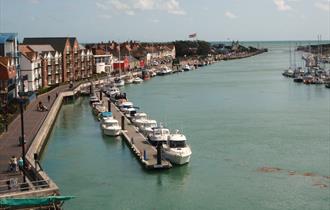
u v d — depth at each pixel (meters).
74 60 194.88
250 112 123.56
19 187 48.69
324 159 74.19
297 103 141.50
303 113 121.69
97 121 111.00
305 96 159.38
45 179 50.53
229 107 133.75
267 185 62.06
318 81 196.88
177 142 72.12
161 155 70.69
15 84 123.12
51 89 158.50
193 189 60.72
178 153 69.44
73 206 54.91
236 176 65.69
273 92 172.75
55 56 176.62
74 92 153.88
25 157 59.25
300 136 91.75
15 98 115.31
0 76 111.81
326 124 105.12
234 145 83.69
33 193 46.50
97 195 58.47
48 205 45.34
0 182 51.59
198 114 120.56
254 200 56.78
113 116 110.62
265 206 54.94
